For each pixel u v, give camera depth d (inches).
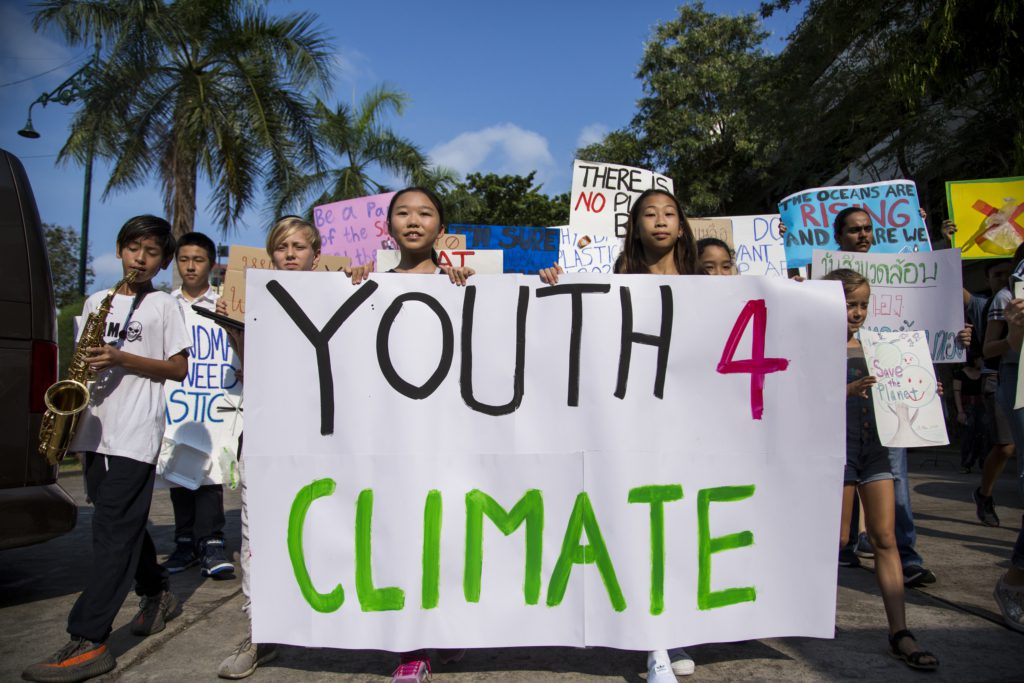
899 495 146.6
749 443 107.2
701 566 103.9
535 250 232.7
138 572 123.0
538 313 107.4
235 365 170.6
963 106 414.0
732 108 828.6
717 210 896.3
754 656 112.6
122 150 504.7
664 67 890.1
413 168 713.0
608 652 116.0
